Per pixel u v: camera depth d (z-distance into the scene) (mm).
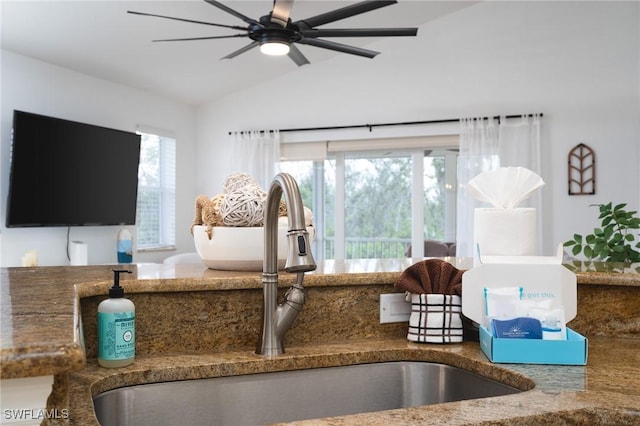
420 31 5246
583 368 1098
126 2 3479
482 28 5043
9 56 3793
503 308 1215
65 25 3596
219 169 5949
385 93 5359
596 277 1400
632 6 4582
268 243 1193
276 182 1088
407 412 815
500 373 1099
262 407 1165
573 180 4711
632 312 1403
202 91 5574
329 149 5555
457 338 1316
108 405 1026
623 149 4574
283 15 2795
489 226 1392
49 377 615
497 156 4887
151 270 1440
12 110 3811
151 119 5297
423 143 5230
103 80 4668
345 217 5648
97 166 4352
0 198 3719
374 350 1264
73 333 622
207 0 2619
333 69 5539
